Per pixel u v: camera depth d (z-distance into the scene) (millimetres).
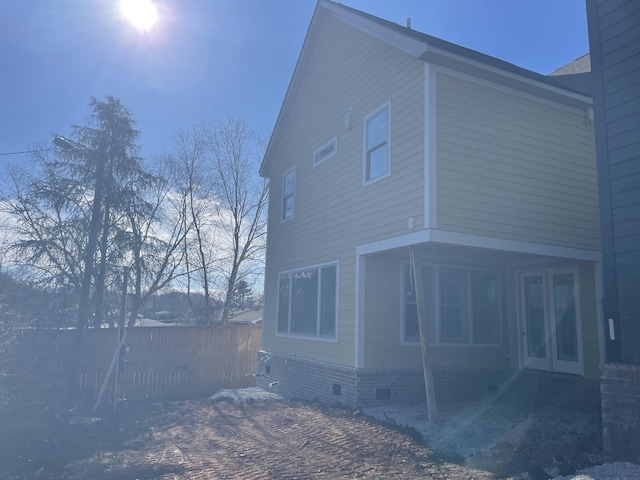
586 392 10258
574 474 5789
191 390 15070
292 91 14617
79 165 15445
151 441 8672
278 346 14477
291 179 14789
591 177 10766
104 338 13617
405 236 9383
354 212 11219
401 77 10016
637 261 6207
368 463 6734
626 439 5922
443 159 9055
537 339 11844
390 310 10922
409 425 8539
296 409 10711
